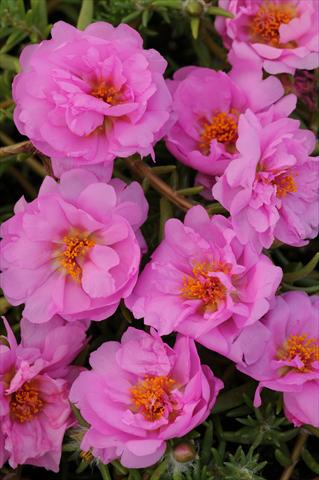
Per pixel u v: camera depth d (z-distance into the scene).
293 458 0.51
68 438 0.51
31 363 0.49
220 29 0.54
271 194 0.49
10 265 0.49
